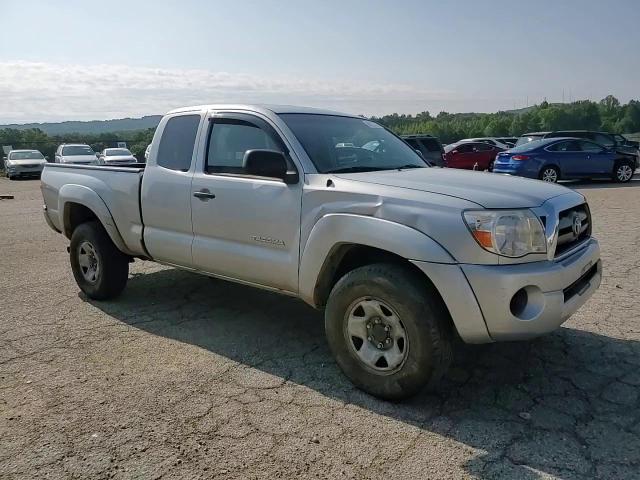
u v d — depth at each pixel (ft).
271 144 13.37
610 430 9.92
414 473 8.77
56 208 18.95
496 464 8.97
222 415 10.64
